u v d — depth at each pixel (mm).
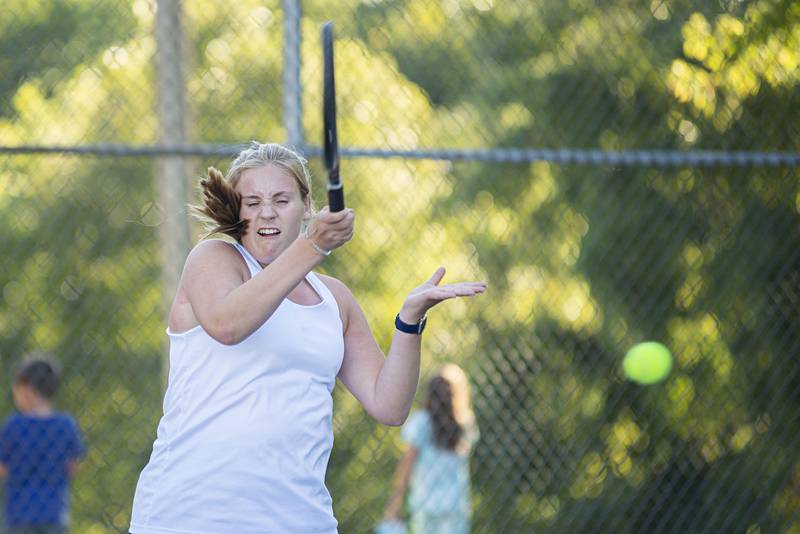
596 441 23203
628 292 24734
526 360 23703
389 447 24047
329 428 8648
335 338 8617
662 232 24828
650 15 25688
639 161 16969
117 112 28469
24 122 30438
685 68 23844
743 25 22422
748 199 22922
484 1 29406
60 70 30203
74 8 29641
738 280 22844
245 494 8141
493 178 29438
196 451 8195
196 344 8297
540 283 27703
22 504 18203
